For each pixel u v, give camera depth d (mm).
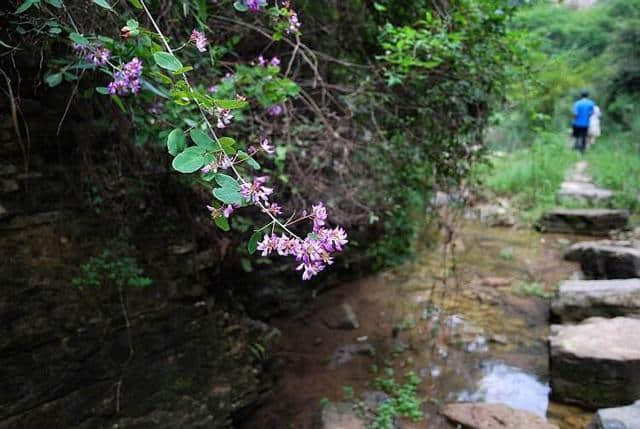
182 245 2414
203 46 1321
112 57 1413
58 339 1919
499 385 3055
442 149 3164
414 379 3086
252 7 1388
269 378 2984
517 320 3848
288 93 2221
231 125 2361
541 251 5270
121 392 2111
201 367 2451
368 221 3344
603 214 5691
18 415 1800
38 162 1866
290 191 2844
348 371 3215
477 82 2936
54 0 1334
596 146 9000
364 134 2916
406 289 4391
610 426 2232
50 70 1602
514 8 3006
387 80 2697
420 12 2967
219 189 972
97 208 2053
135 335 2180
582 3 11016
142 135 1930
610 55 9750
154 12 1830
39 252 1870
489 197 6734
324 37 2977
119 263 2115
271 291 3666
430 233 4895
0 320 1758
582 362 2770
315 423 2699
